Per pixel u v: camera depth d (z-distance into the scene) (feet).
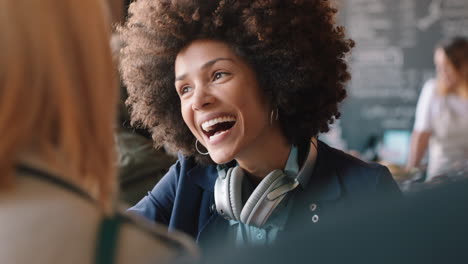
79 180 2.12
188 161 4.37
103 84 2.14
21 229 1.99
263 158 3.98
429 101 11.47
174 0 3.91
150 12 4.00
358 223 1.30
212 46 3.85
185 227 4.18
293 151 4.03
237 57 3.86
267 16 3.83
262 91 3.93
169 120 4.34
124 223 2.17
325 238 1.31
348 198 3.96
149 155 5.45
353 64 15.28
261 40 3.80
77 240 2.05
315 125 4.11
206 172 4.24
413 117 15.10
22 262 1.96
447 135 11.34
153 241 2.21
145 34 4.08
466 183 1.29
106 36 2.18
